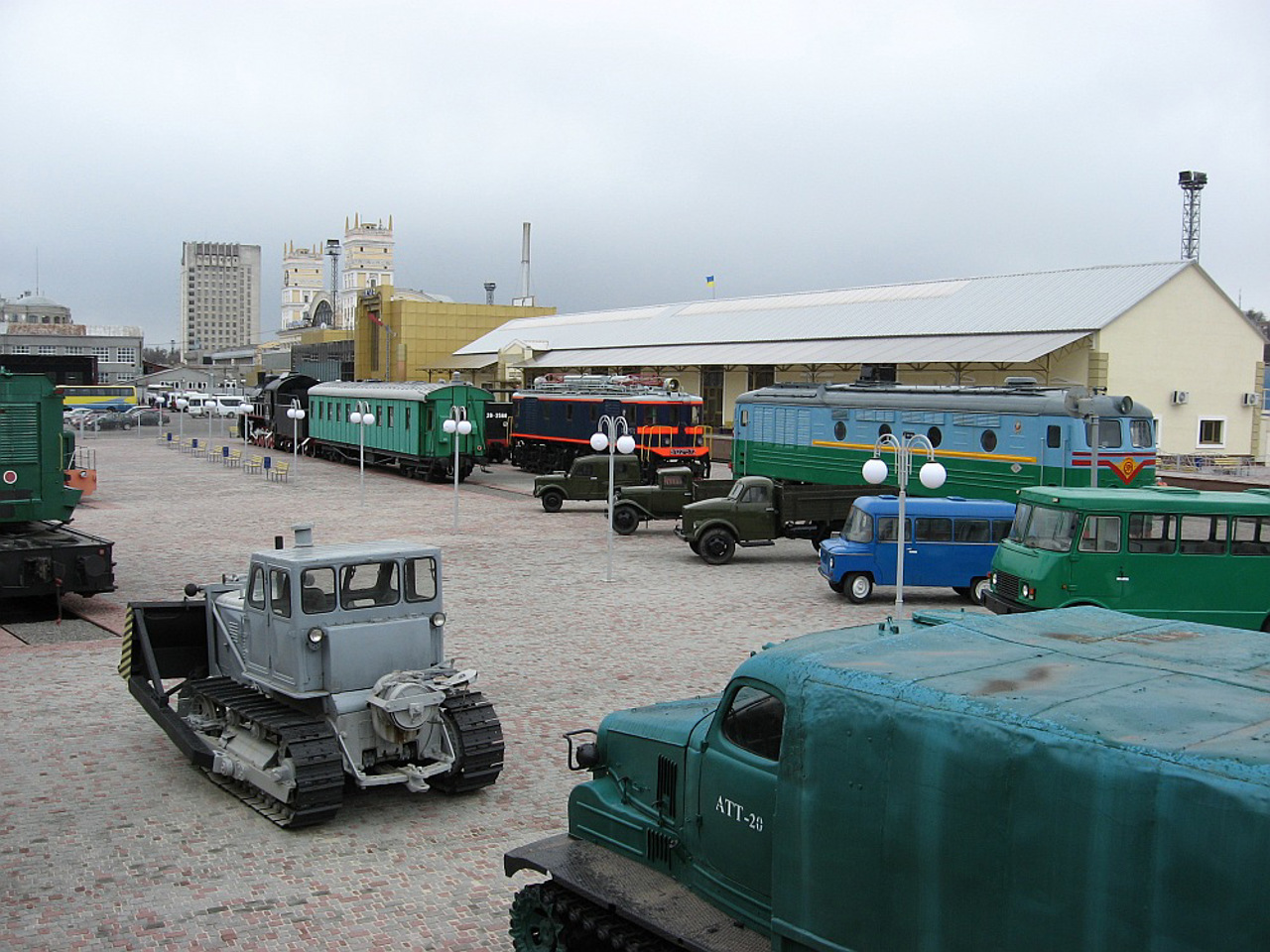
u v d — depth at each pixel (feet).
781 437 121.49
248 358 558.15
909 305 163.12
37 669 55.21
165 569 81.97
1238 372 140.77
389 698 36.37
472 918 30.14
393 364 272.31
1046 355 128.16
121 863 33.32
